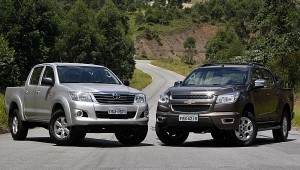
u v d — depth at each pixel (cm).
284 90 2217
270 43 6431
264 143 2047
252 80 1970
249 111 1914
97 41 8019
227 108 1798
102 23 9169
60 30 7519
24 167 1323
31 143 1970
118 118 1817
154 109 4791
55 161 1434
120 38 9350
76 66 2048
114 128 1817
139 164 1374
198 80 2023
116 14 9350
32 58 6844
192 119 1805
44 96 1975
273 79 2169
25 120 2098
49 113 1941
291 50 6062
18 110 2156
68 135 1830
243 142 1853
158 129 1930
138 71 14125
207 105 1803
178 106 1848
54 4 7525
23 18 6662
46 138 2238
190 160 1459
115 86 1934
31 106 2062
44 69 2069
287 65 6106
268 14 6444
